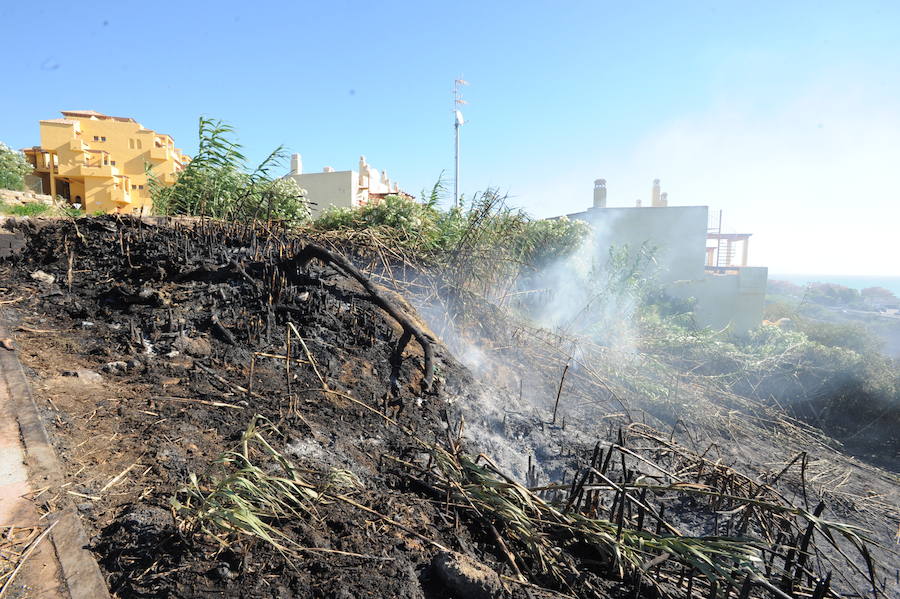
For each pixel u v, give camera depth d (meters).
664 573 2.94
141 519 2.19
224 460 2.44
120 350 3.89
